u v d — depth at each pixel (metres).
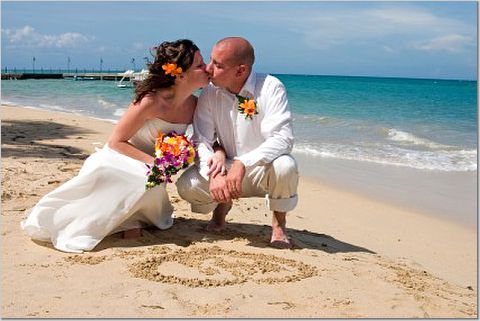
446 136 15.86
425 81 112.94
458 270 5.20
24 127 13.31
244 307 3.51
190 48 4.59
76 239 4.52
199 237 4.91
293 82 85.62
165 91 4.67
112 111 22.80
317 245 5.17
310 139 14.44
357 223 6.62
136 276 3.93
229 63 4.54
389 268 4.61
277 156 4.59
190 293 3.69
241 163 4.49
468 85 77.94
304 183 8.97
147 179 4.60
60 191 4.57
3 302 3.43
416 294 3.97
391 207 7.61
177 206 6.02
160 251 4.46
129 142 4.83
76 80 73.44
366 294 3.87
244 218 5.88
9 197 5.95
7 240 4.64
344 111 24.08
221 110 4.78
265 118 4.68
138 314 3.33
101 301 3.50
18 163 7.88
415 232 6.47
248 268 4.20
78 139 11.55
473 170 10.72
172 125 4.78
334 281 4.06
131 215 4.75
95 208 4.59
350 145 13.55
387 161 11.48
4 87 45.91
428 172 10.41
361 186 8.89
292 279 4.02
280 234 4.82
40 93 36.69
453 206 7.87
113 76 74.62
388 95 41.25
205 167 4.70
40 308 3.37
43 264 4.12
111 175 4.57
